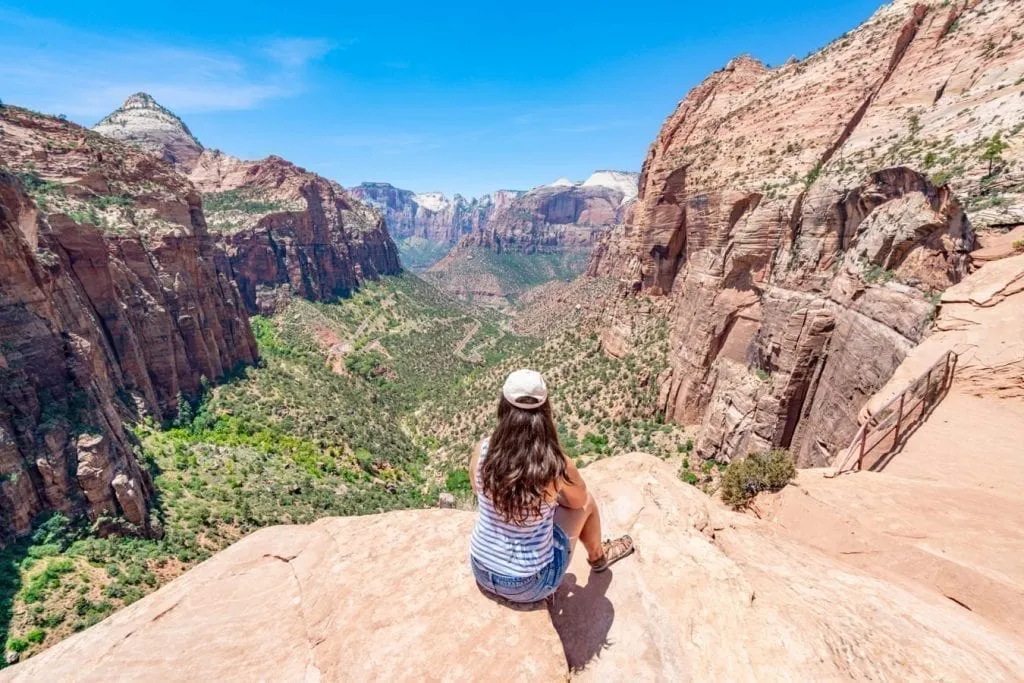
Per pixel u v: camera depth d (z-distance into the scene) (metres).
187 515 43.44
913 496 9.91
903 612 4.61
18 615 27.98
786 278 47.88
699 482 48.38
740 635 3.79
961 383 14.27
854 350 34.00
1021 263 17.72
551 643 3.54
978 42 42.09
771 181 52.62
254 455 64.44
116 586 31.95
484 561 3.82
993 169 26.72
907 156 37.41
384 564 4.46
